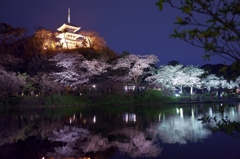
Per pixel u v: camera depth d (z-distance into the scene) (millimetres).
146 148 11695
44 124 19016
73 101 35875
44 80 33750
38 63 36125
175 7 2352
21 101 32344
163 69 42156
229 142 12344
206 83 44438
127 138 13992
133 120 21078
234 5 2410
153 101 39062
